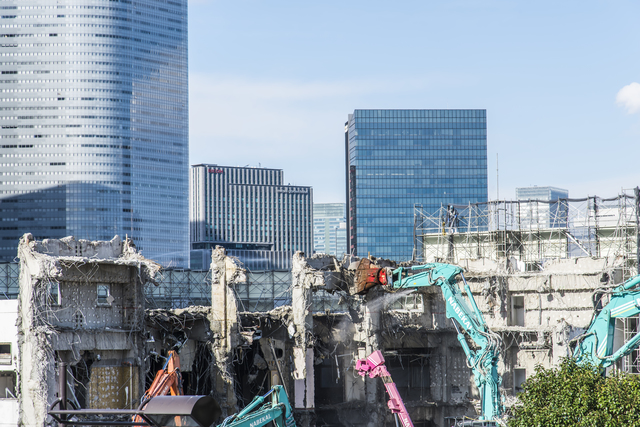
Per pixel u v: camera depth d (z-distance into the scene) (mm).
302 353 93000
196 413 34844
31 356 69312
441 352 112688
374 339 102125
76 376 77625
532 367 105812
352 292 98750
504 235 123625
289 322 94312
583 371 70250
